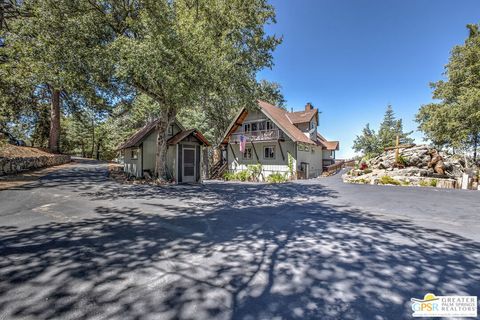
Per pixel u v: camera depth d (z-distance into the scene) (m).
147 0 9.24
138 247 3.86
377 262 3.36
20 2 15.04
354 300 2.45
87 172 17.00
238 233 4.65
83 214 6.05
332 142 31.00
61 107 24.17
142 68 8.35
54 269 3.07
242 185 14.04
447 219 5.79
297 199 8.75
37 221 5.37
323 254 3.64
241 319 2.13
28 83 12.63
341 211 6.70
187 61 9.00
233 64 12.28
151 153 15.62
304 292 2.59
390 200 8.35
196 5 11.54
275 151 22.22
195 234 4.56
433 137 21.03
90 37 9.21
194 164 15.54
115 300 2.40
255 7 13.04
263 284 2.75
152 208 6.86
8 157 14.98
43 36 8.72
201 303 2.37
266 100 30.06
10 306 2.29
